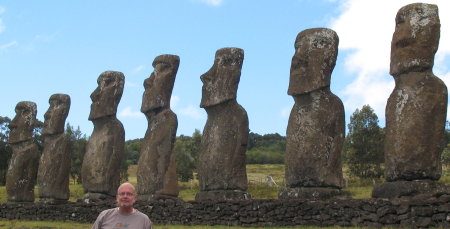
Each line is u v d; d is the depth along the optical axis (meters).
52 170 23.42
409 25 14.41
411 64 14.18
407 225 12.98
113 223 7.18
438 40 14.39
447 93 14.07
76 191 35.88
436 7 14.48
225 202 16.91
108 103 22.53
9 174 24.98
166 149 20.38
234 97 18.62
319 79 16.16
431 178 13.67
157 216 18.48
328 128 15.98
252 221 16.03
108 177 22.02
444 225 12.45
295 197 15.84
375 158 36.09
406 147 13.80
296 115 16.47
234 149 18.22
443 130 13.88
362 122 37.03
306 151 16.00
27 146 25.31
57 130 23.97
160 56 21.36
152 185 20.12
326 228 14.24
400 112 14.12
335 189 15.76
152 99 20.88
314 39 16.44
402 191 13.59
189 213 17.70
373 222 13.62
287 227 15.05
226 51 18.89
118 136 22.53
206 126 19.02
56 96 24.45
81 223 20.55
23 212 23.34
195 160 46.28
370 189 25.83
